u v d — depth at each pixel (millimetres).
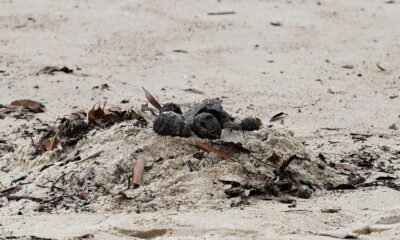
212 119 17297
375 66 32031
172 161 16688
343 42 35250
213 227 14344
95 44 34812
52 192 16516
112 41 35250
